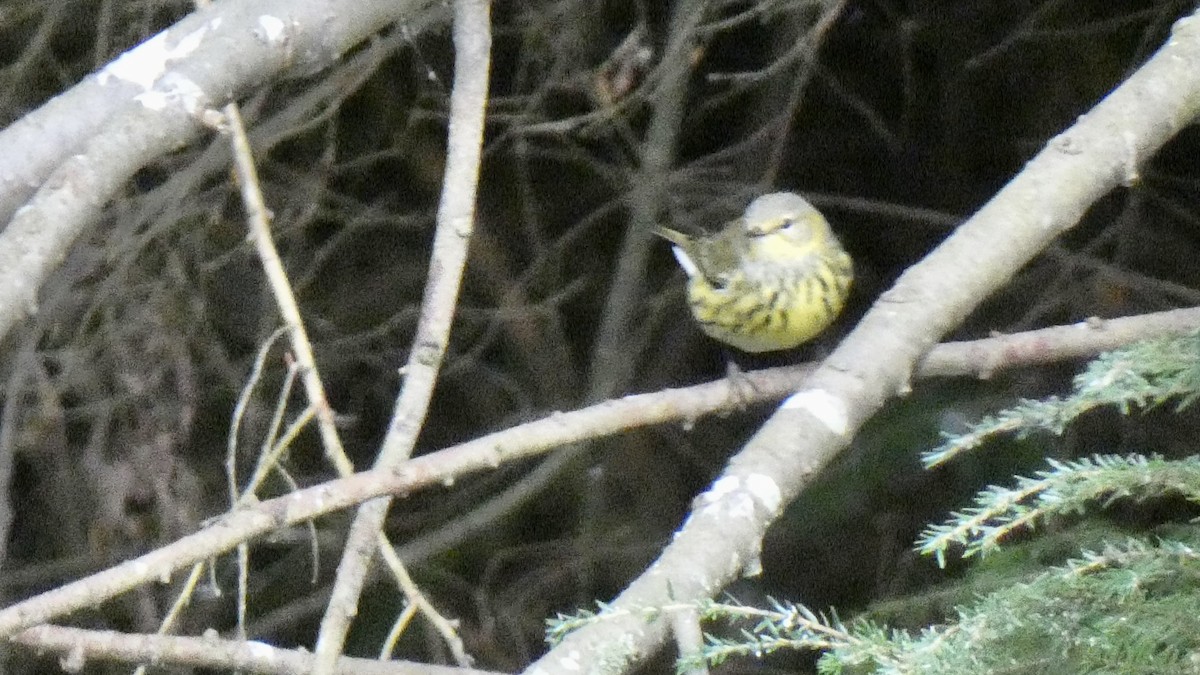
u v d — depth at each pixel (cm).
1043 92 1262
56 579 1205
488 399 1395
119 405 1081
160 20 1073
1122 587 456
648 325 1320
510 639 1359
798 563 1236
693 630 469
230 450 659
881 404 595
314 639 1345
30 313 533
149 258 1107
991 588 729
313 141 1240
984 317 1248
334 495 538
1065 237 1266
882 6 1273
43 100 1125
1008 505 498
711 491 534
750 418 1394
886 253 1345
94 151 550
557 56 1161
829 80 1266
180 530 1073
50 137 598
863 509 1166
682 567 498
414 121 1261
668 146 1223
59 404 1090
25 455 1166
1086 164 661
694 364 1395
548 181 1373
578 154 1287
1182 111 684
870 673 513
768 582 1240
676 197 1262
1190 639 448
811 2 1077
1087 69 1242
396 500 1395
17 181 591
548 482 1354
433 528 1395
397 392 1358
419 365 614
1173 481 488
